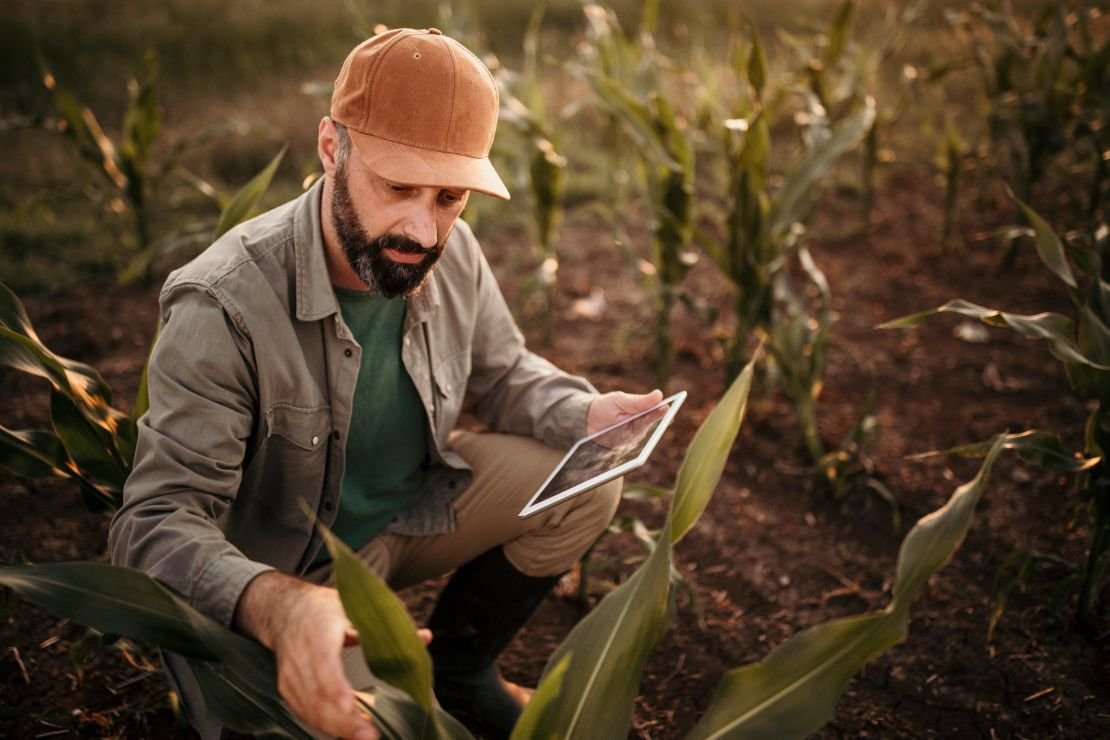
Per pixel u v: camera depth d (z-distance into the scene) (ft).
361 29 11.75
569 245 15.53
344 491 5.23
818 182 9.68
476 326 5.85
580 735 3.61
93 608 3.43
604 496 5.68
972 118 20.24
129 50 25.68
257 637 3.58
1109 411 6.27
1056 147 13.16
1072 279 6.21
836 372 11.52
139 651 5.88
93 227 15.15
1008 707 6.44
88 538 8.19
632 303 13.48
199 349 4.42
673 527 3.89
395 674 3.25
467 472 5.70
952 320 12.69
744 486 9.32
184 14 29.32
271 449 4.87
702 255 15.20
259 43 26.68
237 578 3.70
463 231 5.69
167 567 3.84
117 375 11.09
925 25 25.46
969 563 8.04
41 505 8.67
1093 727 6.22
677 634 7.30
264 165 18.11
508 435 5.92
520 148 13.50
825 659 3.63
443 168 4.38
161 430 4.33
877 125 14.79
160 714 6.22
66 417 5.22
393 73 4.33
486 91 4.56
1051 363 11.50
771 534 8.57
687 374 11.50
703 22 26.27
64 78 22.94
